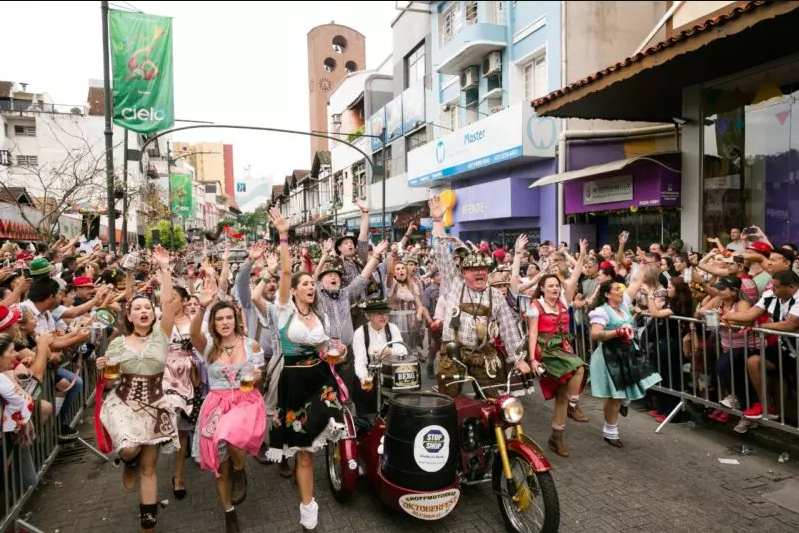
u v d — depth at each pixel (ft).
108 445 12.85
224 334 12.74
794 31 23.77
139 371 12.74
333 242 22.22
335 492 14.44
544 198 50.37
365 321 20.56
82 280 21.84
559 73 44.47
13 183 80.12
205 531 13.10
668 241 40.14
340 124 123.03
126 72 35.47
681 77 31.22
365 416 15.19
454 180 65.57
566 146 45.91
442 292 17.76
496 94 57.11
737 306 18.08
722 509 13.60
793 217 28.04
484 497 14.58
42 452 15.87
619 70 26.86
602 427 19.71
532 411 21.86
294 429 12.53
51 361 16.52
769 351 16.99
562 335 17.53
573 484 15.11
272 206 13.61
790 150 28.02
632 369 17.21
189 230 161.17
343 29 183.83
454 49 58.03
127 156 44.21
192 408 15.08
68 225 57.16
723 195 31.96
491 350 15.51
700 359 19.51
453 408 12.52
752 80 29.58
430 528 13.01
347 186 115.44
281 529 13.16
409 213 78.54
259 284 14.89
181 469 14.97
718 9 31.45
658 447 17.71
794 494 14.23
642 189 37.01
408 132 78.02
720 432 18.75
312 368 13.04
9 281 19.33
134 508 14.47
